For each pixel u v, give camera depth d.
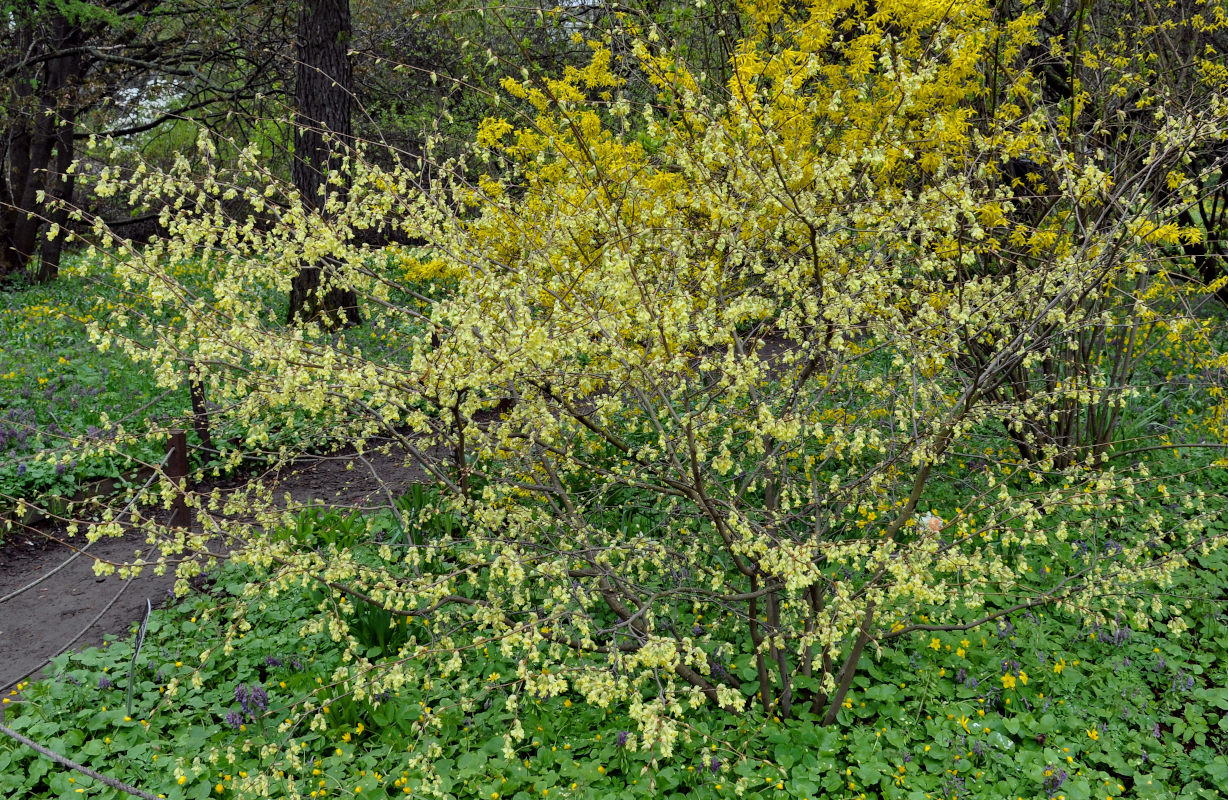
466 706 3.52
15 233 14.95
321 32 10.79
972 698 3.91
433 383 3.03
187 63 15.57
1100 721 3.79
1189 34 6.08
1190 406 6.98
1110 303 6.09
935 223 3.66
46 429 7.36
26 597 5.36
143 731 3.75
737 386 3.18
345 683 3.45
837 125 4.88
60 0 11.89
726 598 3.48
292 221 3.26
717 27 5.31
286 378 2.85
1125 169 4.89
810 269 3.78
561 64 6.31
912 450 3.55
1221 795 3.36
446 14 5.86
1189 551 4.09
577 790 3.32
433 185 3.64
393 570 4.79
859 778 3.45
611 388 3.68
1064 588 4.04
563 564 3.37
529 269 3.46
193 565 3.22
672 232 3.77
